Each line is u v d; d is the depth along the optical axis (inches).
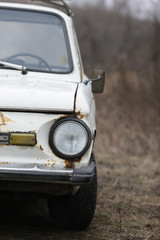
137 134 499.8
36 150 181.8
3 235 213.9
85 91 207.8
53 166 182.2
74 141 182.9
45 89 194.7
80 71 236.1
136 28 913.5
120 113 537.6
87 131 183.5
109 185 336.5
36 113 183.3
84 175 182.7
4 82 203.3
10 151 181.2
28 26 246.2
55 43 242.8
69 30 249.8
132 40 904.9
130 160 434.6
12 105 181.9
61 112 184.2
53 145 182.1
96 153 462.9
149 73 589.0
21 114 182.7
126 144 483.8
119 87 575.5
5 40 239.5
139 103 547.2
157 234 232.4
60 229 230.2
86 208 218.2
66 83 217.3
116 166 407.5
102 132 516.1
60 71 232.7
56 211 232.8
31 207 269.3
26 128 181.5
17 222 238.4
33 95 186.1
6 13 249.9
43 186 201.6
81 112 184.7
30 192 218.5
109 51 928.3
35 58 235.3
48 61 235.8
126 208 278.7
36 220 244.2
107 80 594.6
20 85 198.5
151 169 397.4
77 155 182.5
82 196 216.2
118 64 647.1
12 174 179.8
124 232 232.4
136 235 228.8
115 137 501.0
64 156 182.2
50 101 184.9
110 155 455.8
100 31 983.0
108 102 561.3
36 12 253.1
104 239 219.0
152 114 531.8
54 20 251.8
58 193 205.0
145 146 479.2
